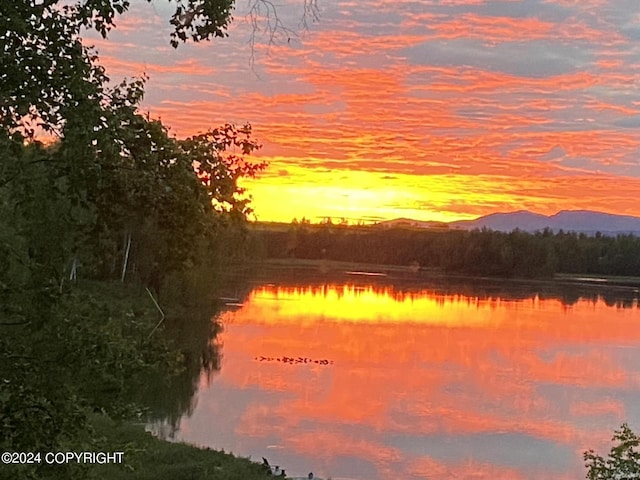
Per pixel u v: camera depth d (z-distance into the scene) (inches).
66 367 186.4
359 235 6289.4
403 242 6230.3
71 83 178.9
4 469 198.8
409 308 2684.5
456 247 5521.7
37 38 182.2
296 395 1089.4
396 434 910.4
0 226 192.9
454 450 855.1
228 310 2197.3
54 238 190.9
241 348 1508.4
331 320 2158.0
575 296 3641.7
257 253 4468.5
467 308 2785.4
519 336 2027.6
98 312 195.6
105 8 183.5
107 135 183.0
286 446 804.0
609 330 2258.9
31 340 187.0
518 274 5201.8
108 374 194.2
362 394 1139.3
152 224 210.7
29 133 188.4
